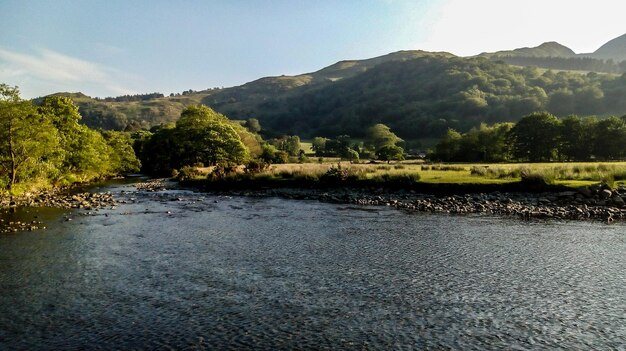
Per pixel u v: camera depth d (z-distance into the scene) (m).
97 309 14.74
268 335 12.78
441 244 24.62
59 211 37.03
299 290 16.73
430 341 12.42
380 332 13.02
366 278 18.25
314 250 23.14
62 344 12.22
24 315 14.21
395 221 32.50
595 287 17.17
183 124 103.38
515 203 39.44
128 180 83.75
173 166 107.50
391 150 123.19
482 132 119.62
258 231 28.48
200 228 29.53
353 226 30.39
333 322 13.73
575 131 104.06
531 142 107.12
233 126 122.31
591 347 12.11
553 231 28.47
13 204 40.69
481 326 13.48
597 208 36.47
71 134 64.69
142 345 12.16
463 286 17.25
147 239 25.70
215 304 15.24
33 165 49.72
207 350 11.85
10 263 20.19
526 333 12.98
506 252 22.75
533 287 17.16
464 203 40.53
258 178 59.91
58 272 18.83
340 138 189.50
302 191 53.31
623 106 190.12
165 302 15.41
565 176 46.50
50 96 63.44
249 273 18.88
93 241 25.03
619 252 22.77
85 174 72.62
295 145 172.75
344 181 53.62
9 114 44.72
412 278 18.27
